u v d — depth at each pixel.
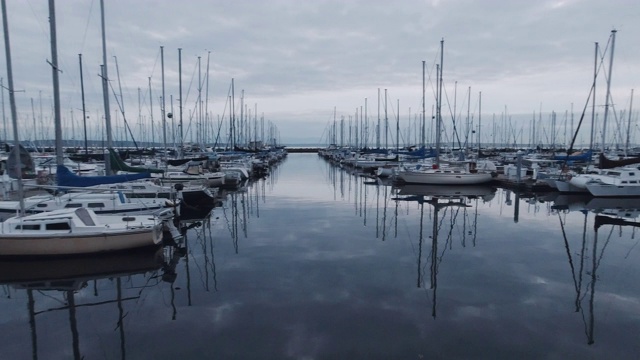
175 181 26.12
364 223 19.38
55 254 12.52
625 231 17.72
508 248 14.73
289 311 9.26
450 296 10.10
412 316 8.96
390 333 8.20
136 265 12.91
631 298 10.02
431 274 11.77
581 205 25.22
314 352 7.50
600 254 13.95
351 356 7.36
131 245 13.13
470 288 10.66
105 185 18.02
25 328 8.62
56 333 8.38
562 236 16.72
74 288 10.99
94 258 12.82
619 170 27.42
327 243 15.43
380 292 10.38
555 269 12.29
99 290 10.78
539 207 24.39
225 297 10.12
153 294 10.40
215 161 35.19
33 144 48.62
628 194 26.83
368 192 31.91
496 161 44.62
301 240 15.93
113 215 15.94
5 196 18.73
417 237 16.45
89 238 12.65
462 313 9.12
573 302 9.75
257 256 13.68
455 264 12.74
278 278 11.46
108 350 7.67
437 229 18.02
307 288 10.67
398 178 35.28
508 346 7.70
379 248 14.69
